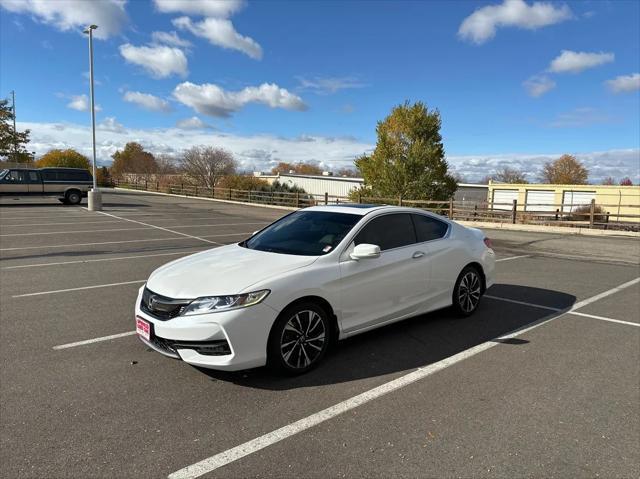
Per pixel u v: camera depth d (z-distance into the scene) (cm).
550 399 354
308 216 510
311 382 382
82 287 718
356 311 432
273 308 369
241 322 354
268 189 3503
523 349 461
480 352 452
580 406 343
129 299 646
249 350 359
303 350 393
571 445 291
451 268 536
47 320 545
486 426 314
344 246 435
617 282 797
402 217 509
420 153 2339
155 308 375
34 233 1382
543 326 538
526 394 362
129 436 299
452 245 541
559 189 3541
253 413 330
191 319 352
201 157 4756
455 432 306
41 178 2514
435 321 553
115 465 269
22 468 264
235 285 367
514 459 276
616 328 532
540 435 302
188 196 3966
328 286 405
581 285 771
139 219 1898
